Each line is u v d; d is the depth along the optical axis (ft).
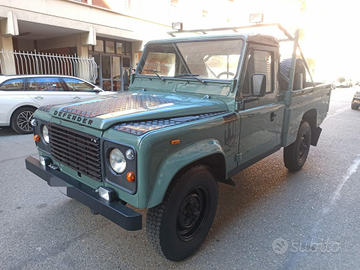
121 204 6.84
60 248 8.65
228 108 9.32
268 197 12.61
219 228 10.04
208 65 9.96
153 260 8.25
